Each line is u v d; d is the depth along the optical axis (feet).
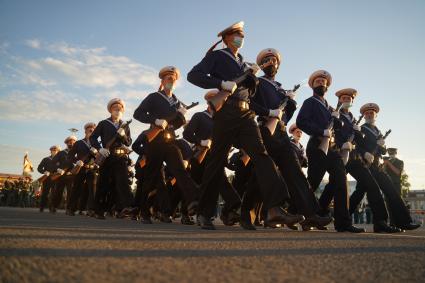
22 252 6.30
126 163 25.89
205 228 15.14
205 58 15.47
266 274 5.36
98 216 26.37
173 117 20.66
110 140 25.84
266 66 17.92
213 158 15.08
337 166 18.28
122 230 12.35
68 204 34.17
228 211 20.54
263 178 14.08
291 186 16.66
